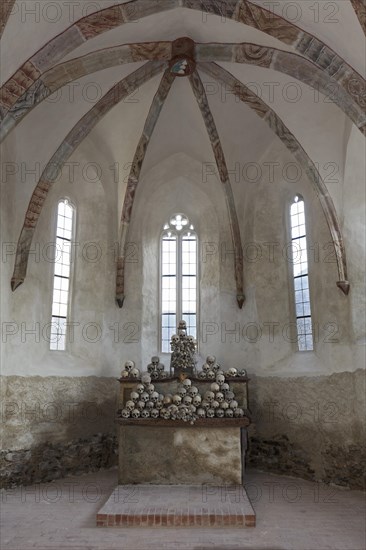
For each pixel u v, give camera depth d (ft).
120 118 46.16
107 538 26.96
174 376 41.19
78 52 35.76
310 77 35.12
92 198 49.78
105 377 47.03
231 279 50.37
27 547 25.62
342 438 39.50
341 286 41.01
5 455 38.27
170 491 34.65
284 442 43.57
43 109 40.19
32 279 43.19
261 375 46.16
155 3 32.40
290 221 49.03
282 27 31.55
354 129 39.19
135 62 40.57
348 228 41.50
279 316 47.26
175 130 49.16
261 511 32.04
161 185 53.01
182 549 25.32
